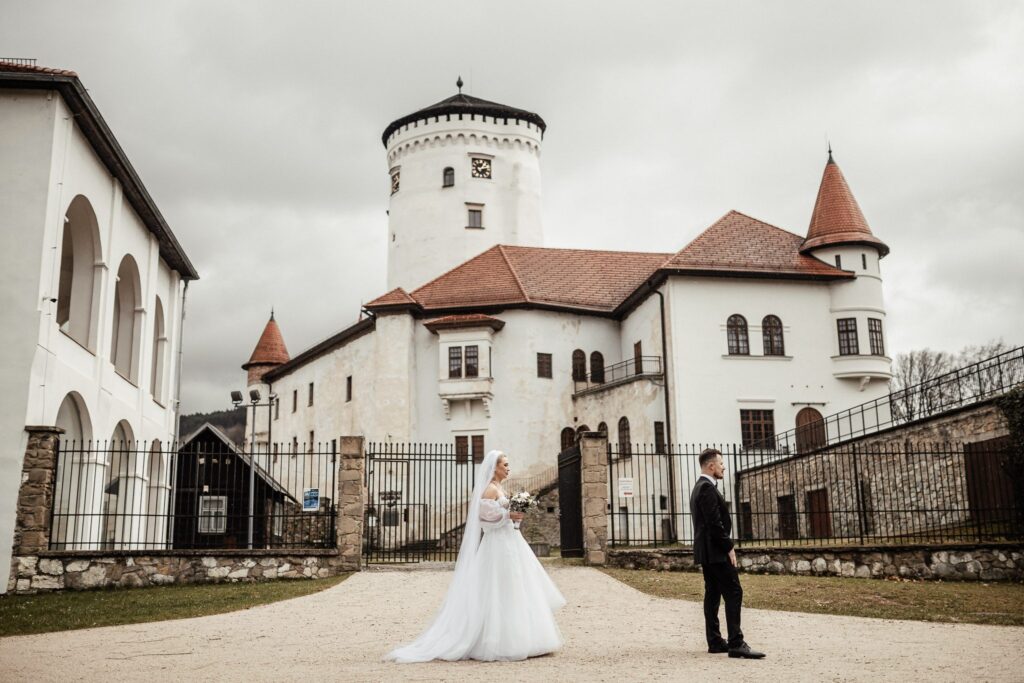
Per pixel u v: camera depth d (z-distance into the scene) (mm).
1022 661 8531
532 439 45562
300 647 10109
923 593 14961
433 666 8438
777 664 8344
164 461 31562
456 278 49531
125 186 24984
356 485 19531
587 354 47406
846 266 41375
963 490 22938
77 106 20578
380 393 46281
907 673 7793
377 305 46656
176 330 33156
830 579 17125
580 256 51781
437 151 56594
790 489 32219
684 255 41031
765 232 43625
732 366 40031
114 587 17859
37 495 17969
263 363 67188
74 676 8109
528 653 8820
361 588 16484
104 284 23547
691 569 19156
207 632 11586
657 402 40375
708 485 9227
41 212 19578
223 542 35719
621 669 8078
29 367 18797
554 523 41531
